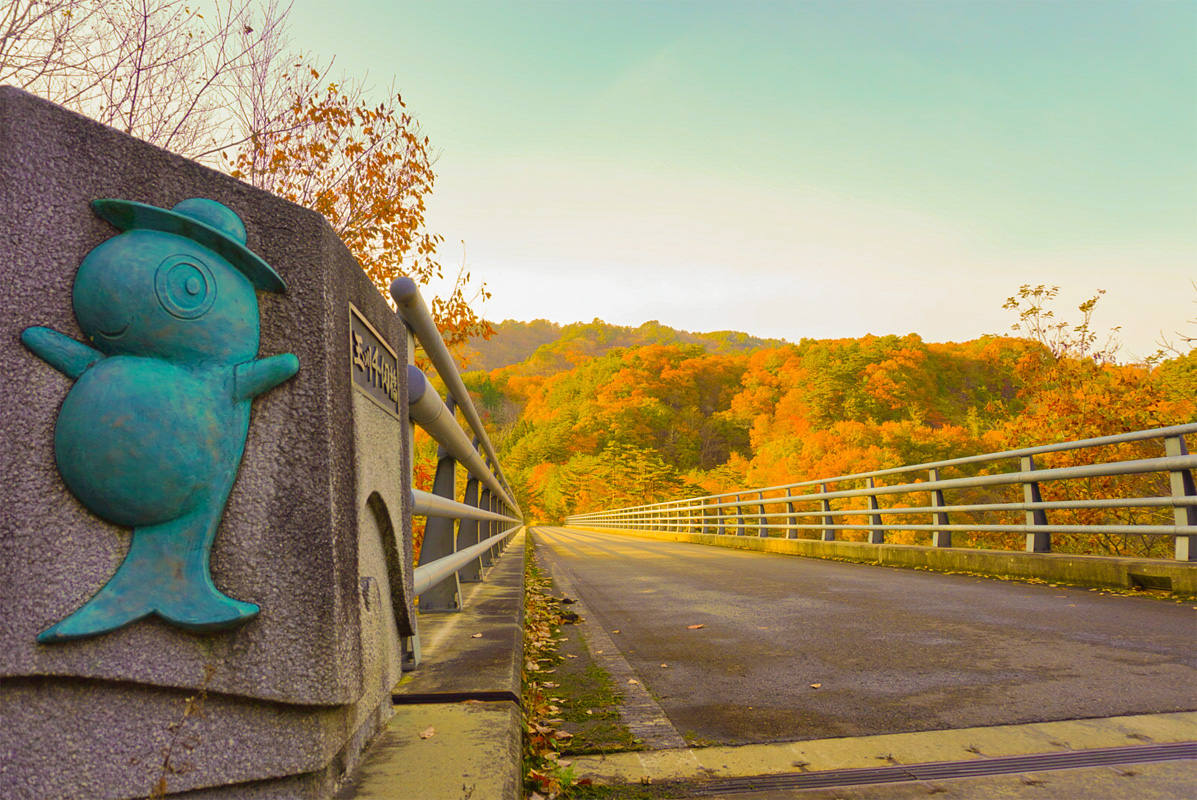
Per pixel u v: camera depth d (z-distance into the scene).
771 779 2.12
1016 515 15.98
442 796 1.38
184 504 1.17
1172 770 2.02
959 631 4.16
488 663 2.65
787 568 9.19
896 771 2.12
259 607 1.21
